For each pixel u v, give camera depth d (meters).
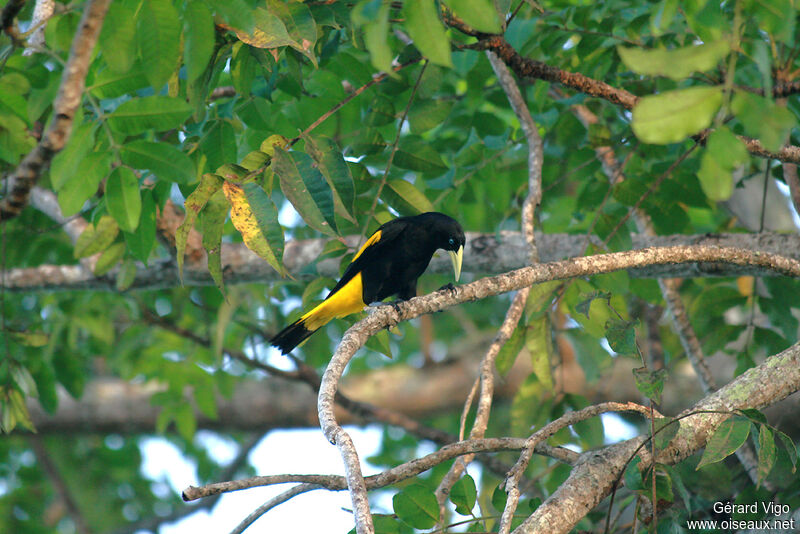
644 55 4.33
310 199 6.32
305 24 7.12
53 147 5.89
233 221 6.16
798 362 7.18
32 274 12.37
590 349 11.41
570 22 10.60
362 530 5.00
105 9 5.32
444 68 11.25
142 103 6.43
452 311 20.94
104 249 9.37
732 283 12.43
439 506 6.68
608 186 12.55
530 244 8.99
